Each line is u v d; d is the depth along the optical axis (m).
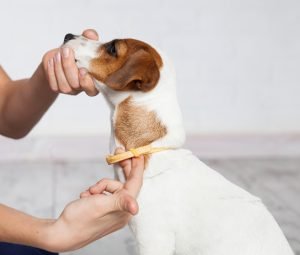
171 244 1.54
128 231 2.66
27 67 3.71
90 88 1.54
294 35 3.84
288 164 3.77
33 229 1.14
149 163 1.56
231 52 3.82
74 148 3.79
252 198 1.53
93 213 1.12
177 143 1.60
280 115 3.93
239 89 3.87
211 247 1.46
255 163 3.78
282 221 2.78
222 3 3.75
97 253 2.42
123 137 1.61
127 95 1.60
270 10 3.79
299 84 3.89
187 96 3.86
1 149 3.71
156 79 1.58
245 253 1.42
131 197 1.10
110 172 3.52
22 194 3.09
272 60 3.86
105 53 1.64
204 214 1.49
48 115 3.76
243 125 3.92
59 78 1.49
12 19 3.63
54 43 3.70
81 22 3.70
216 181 1.56
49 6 3.65
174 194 1.53
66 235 1.14
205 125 3.89
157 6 3.73
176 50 3.79
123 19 3.72
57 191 3.15
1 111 1.82
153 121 1.59
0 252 1.63
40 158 3.76
